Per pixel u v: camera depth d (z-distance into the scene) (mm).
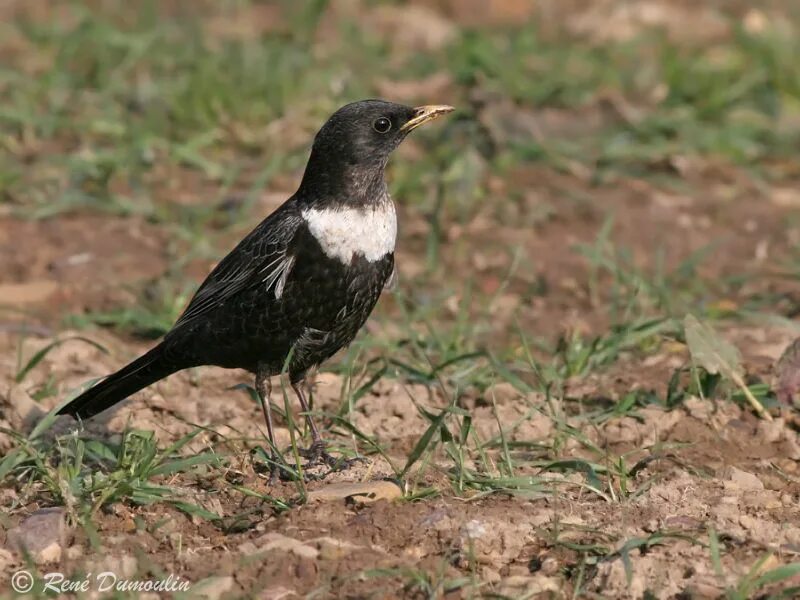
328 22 21891
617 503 9266
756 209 16234
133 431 10117
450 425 10688
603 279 14367
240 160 16719
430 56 19750
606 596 8180
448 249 14961
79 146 16891
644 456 10227
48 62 19391
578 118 17875
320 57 19594
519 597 8055
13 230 14977
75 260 14266
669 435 10562
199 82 17562
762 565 8312
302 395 10516
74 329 12914
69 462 9711
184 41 19719
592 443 10125
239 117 17391
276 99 17672
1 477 9469
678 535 8555
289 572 8406
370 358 12172
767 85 19141
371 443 9711
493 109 17578
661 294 13320
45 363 11977
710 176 17203
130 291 13484
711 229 15680
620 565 8266
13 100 18000
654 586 8188
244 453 10188
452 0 22516
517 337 12906
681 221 15820
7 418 10711
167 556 8680
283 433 10719
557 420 10102
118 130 16891
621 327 12336
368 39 20562
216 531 9078
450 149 16688
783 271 14570
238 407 11328
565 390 11398
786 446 10367
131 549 8742
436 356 12164
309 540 8719
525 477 9500
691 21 22047
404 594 8203
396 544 8773
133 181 15945
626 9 22500
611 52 20188
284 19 21938
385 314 13180
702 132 17828
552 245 15148
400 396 11125
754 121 18453
